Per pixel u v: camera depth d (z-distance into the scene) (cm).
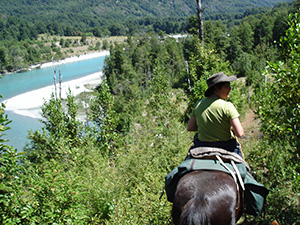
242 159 377
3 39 17150
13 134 4322
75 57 15800
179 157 765
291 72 584
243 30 8200
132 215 572
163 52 8631
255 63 5091
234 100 1364
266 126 654
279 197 589
